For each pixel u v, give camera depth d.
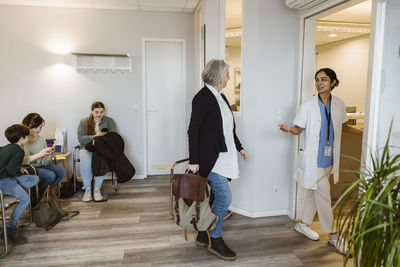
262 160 2.87
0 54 3.96
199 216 1.94
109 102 4.29
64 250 2.33
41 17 4.00
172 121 4.59
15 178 2.52
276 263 2.14
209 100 2.00
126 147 4.42
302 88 2.76
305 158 2.34
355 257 1.24
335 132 2.31
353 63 5.91
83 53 4.11
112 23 4.18
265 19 2.70
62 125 4.20
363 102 5.71
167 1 3.80
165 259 2.20
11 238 2.42
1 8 3.90
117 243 2.44
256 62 2.72
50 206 2.81
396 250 1.05
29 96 4.09
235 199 3.04
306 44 2.71
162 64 4.46
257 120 2.79
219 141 2.00
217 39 3.06
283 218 2.93
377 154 1.86
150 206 3.31
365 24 5.04
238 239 2.50
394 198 1.16
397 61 1.70
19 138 2.47
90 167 3.60
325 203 2.33
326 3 2.32
